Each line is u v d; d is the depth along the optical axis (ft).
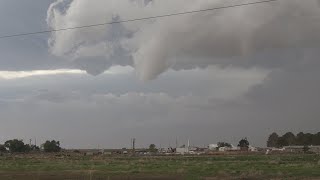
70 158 412.77
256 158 360.89
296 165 221.87
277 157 369.91
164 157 431.43
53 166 240.73
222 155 482.28
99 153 624.59
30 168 219.41
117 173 176.76
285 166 213.46
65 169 208.95
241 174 159.43
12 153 617.62
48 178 155.02
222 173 167.32
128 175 166.20
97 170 198.90
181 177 154.81
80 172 185.06
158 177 156.25
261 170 176.65
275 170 180.04
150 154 561.84
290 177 145.38
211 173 169.37
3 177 156.66
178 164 257.55
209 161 305.53
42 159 384.88
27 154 577.43
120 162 302.25
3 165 257.75
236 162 278.26
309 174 157.17
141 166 234.79
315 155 438.40
